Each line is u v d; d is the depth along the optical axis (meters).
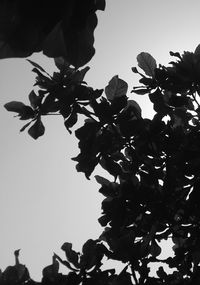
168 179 3.22
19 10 0.63
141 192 3.23
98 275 3.07
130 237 3.07
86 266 3.07
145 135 3.29
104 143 3.29
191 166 3.17
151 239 3.35
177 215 3.63
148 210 3.28
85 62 0.69
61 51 0.67
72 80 3.25
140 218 3.48
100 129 3.32
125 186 3.27
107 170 3.39
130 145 3.36
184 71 3.25
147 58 3.52
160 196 3.24
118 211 3.26
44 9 0.63
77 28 0.67
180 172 3.23
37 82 3.26
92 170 3.37
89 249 3.11
